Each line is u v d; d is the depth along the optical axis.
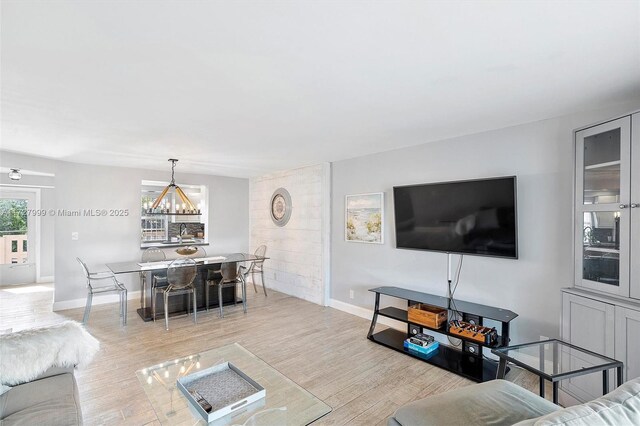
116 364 3.01
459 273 3.38
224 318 4.42
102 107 2.50
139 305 5.07
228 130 3.18
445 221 3.38
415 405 1.67
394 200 3.88
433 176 3.63
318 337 3.73
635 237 1.99
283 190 5.93
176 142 3.67
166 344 3.49
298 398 1.98
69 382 1.91
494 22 1.42
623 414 1.05
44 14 1.35
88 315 4.53
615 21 1.40
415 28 1.47
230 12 1.35
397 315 3.53
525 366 1.83
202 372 2.11
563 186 2.71
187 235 6.22
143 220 6.25
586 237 2.35
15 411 1.61
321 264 5.05
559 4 1.29
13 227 6.51
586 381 2.18
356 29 1.48
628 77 1.98
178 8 1.32
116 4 1.29
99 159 4.73
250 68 1.87
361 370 2.94
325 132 3.25
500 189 2.95
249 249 6.93
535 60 1.77
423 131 3.22
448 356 3.16
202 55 1.71
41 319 4.36
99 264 5.17
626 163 2.05
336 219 4.88
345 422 2.22
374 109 2.57
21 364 1.86
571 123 2.68
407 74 1.95
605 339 2.09
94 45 1.61
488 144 3.18
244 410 1.83
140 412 2.28
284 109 2.57
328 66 1.84
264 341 3.61
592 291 2.28
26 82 2.04
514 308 2.99
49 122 2.88
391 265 4.07
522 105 2.48
